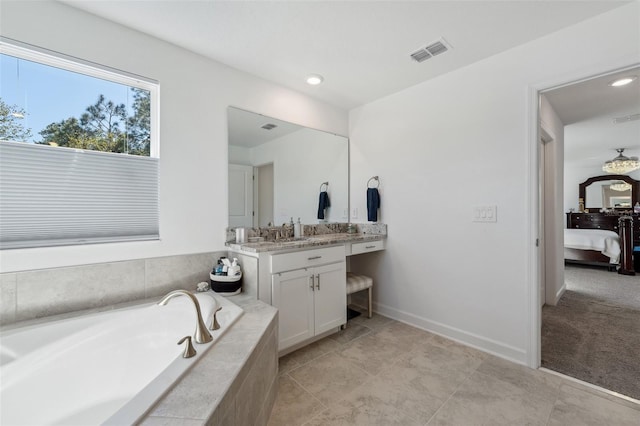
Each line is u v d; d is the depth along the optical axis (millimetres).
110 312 1624
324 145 3062
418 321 2676
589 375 1869
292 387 1778
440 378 1861
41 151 1620
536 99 1955
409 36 1909
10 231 1549
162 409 895
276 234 2660
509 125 2074
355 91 2811
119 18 1750
